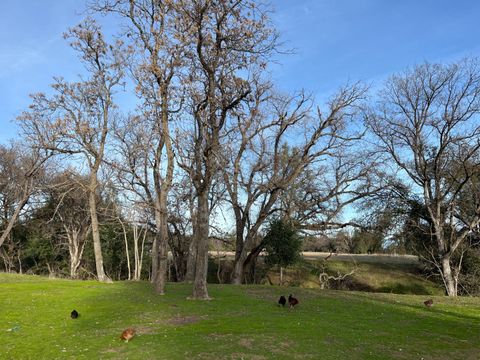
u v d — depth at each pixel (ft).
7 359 36.42
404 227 128.98
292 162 123.85
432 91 115.14
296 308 62.59
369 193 126.31
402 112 119.03
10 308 59.36
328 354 38.91
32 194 155.12
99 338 42.73
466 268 127.34
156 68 70.64
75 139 103.81
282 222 123.95
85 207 154.81
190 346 39.63
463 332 51.11
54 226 168.45
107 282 96.17
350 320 55.01
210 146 69.10
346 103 119.14
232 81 71.15
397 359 39.09
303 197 129.80
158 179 94.99
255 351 38.70
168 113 77.41
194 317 53.88
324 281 134.21
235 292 78.23
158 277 74.84
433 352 41.96
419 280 143.74
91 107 106.83
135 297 69.36
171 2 66.13
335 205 128.16
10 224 144.05
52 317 53.78
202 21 66.59
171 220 134.41
